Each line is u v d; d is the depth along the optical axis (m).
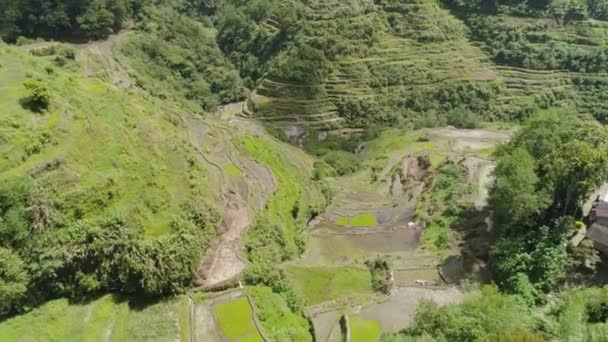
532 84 91.75
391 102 92.38
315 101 92.44
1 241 28.41
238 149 56.72
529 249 35.56
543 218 36.94
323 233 51.06
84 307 30.23
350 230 51.22
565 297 29.83
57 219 30.28
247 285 35.50
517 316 26.56
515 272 34.44
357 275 40.84
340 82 93.69
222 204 42.25
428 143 72.94
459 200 48.97
